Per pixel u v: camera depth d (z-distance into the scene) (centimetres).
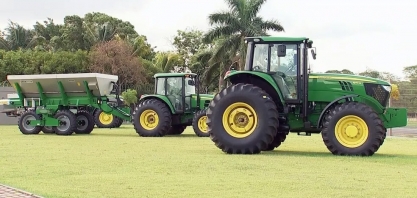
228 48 3681
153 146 1323
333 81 1147
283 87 1153
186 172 796
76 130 1981
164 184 680
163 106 1875
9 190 632
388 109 1138
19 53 4316
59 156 1038
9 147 1273
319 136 1861
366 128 1068
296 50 1155
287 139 1694
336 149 1082
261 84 1171
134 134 2009
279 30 3706
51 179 725
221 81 3844
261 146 1106
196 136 1889
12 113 2156
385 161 968
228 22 3659
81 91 2072
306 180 719
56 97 2098
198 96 1944
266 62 1168
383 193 619
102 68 4238
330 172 805
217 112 1132
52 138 1686
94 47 4588
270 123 1102
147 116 1873
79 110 2088
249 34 3603
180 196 597
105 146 1316
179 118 1966
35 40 5403
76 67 4275
